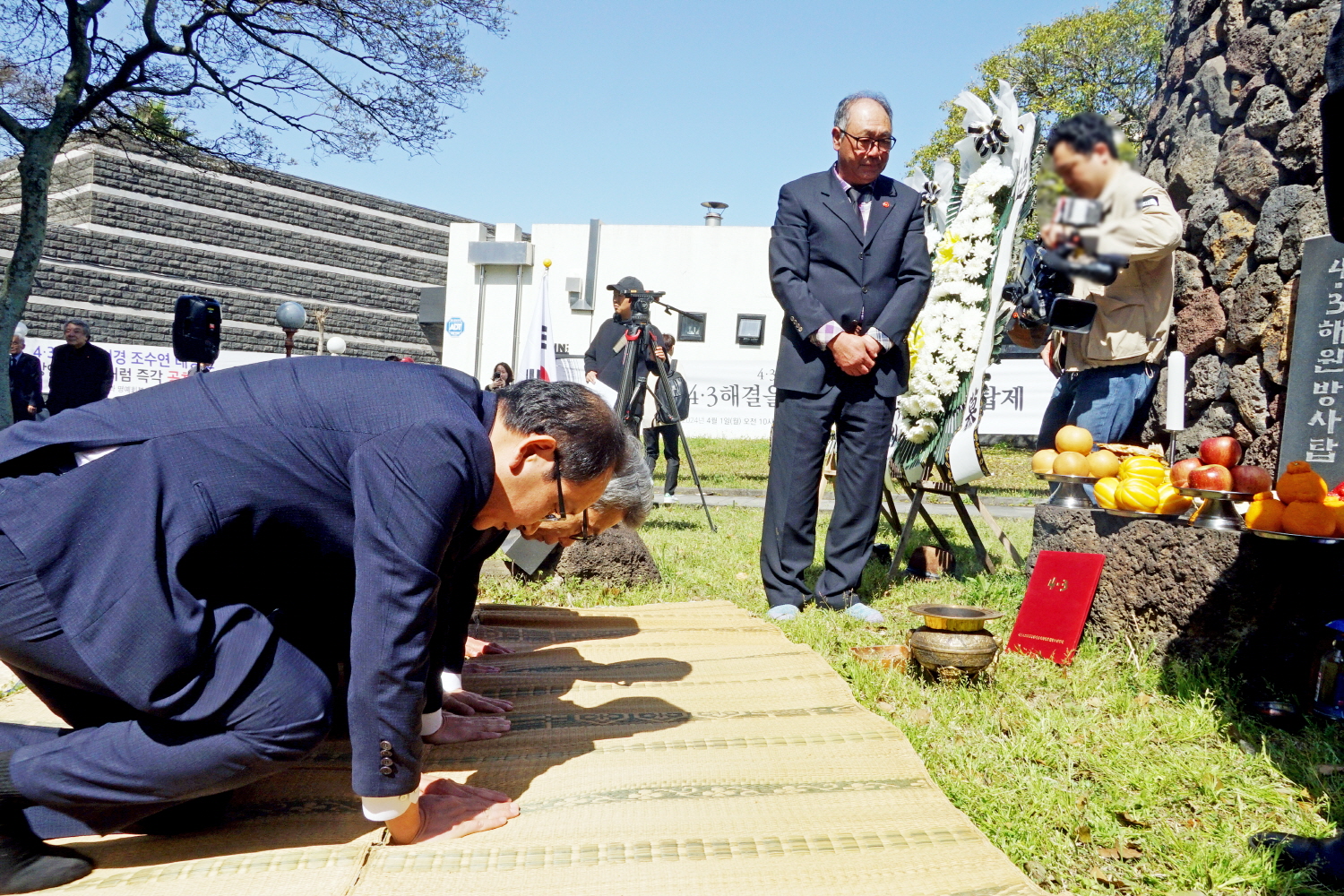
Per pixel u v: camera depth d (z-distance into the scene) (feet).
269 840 6.95
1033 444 54.03
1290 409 14.69
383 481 6.26
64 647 6.00
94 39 38.52
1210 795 8.45
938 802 7.64
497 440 6.98
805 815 7.38
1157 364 15.30
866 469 15.07
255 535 6.44
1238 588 11.05
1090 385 15.49
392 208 88.58
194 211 75.66
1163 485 12.85
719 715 9.68
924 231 15.20
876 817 7.35
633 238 70.13
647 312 25.29
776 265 14.96
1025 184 15.80
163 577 6.05
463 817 7.16
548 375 29.48
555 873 6.48
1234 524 11.67
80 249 69.21
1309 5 15.42
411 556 6.23
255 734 6.22
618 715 9.68
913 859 6.71
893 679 11.21
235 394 6.56
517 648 12.34
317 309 83.35
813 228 14.88
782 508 15.21
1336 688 10.08
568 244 71.00
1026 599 13.43
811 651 12.05
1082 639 12.98
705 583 17.61
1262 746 9.34
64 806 6.25
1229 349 16.14
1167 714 10.19
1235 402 16.02
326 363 6.89
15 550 5.92
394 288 88.94
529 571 16.28
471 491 6.61
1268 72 16.06
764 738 8.99
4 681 10.83
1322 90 15.07
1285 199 15.29
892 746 8.79
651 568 17.17
